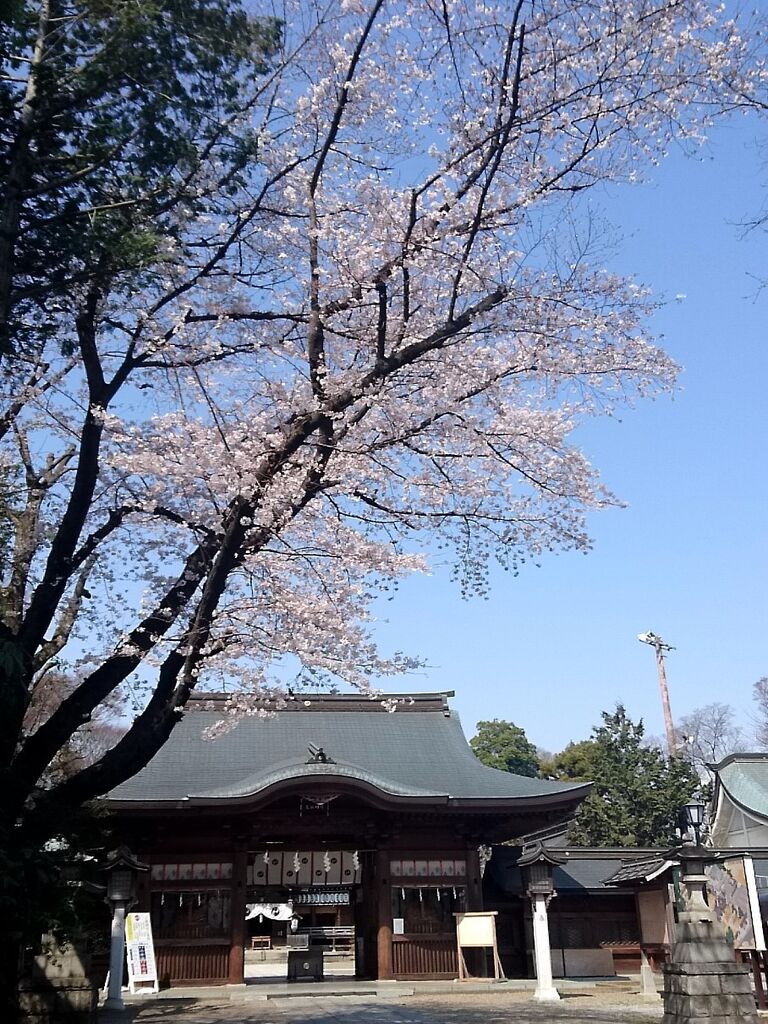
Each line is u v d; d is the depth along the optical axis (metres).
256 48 10.40
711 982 13.27
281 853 24.34
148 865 21.84
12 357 10.33
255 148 10.88
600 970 23.73
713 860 14.48
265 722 27.25
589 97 9.93
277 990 20.92
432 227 10.65
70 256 9.98
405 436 11.59
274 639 12.34
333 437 10.75
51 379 11.70
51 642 12.23
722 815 28.80
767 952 17.00
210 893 22.42
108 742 30.61
